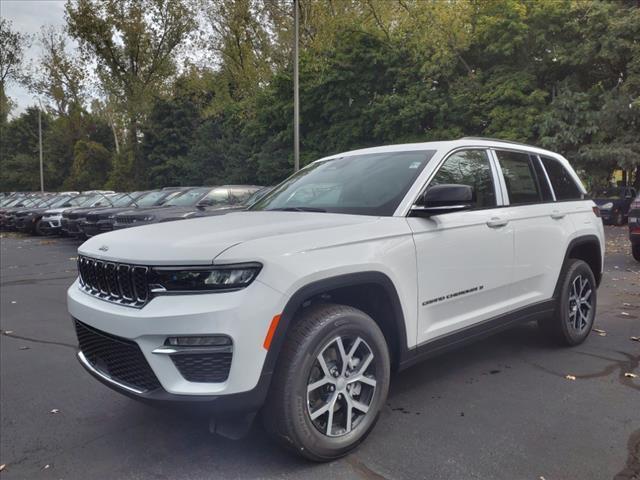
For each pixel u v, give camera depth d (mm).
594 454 3041
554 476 2814
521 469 2891
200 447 3256
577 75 22422
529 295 4480
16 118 68250
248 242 2773
